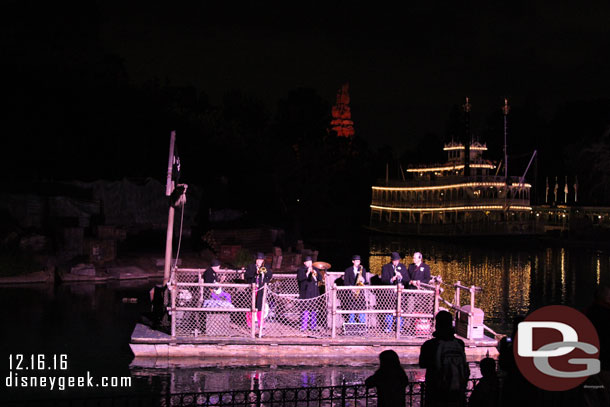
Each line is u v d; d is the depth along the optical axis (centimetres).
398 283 1429
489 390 723
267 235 3719
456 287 1514
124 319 1731
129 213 3550
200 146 5006
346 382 1174
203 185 4438
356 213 9538
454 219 8038
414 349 1402
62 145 3866
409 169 8831
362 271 1493
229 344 1362
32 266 2509
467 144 7894
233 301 1553
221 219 4144
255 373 1230
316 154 6688
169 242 1553
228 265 2994
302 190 6259
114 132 4222
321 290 1603
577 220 7456
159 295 1517
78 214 3094
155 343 1354
